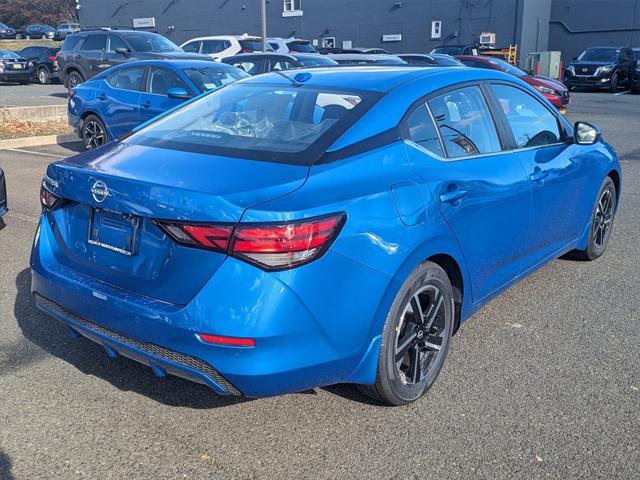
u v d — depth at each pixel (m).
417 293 3.20
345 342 2.85
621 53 27.39
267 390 2.74
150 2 41.50
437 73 3.80
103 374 3.63
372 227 2.88
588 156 5.02
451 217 3.34
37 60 27.55
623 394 3.46
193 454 2.94
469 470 2.83
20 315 4.38
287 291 2.62
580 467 2.85
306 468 2.85
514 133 4.19
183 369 2.77
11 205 7.27
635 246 6.14
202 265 2.68
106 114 10.28
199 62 10.33
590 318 4.47
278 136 3.25
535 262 4.51
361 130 3.19
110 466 2.85
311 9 36.81
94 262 3.11
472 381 3.59
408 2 34.31
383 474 2.81
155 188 2.76
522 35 32.06
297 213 2.63
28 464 2.85
